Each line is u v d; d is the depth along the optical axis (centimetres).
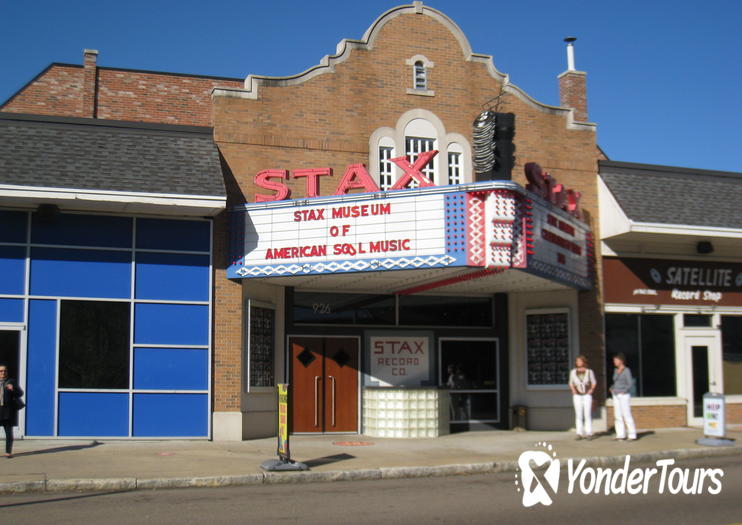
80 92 2508
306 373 1950
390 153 1992
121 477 1220
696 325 2225
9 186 1568
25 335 1678
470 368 2098
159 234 1769
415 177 1725
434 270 1652
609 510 1041
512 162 1636
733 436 1922
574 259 1947
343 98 1966
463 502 1098
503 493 1183
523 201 1645
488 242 1593
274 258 1752
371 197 1684
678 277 2202
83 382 1700
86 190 1611
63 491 1172
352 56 1981
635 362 2145
